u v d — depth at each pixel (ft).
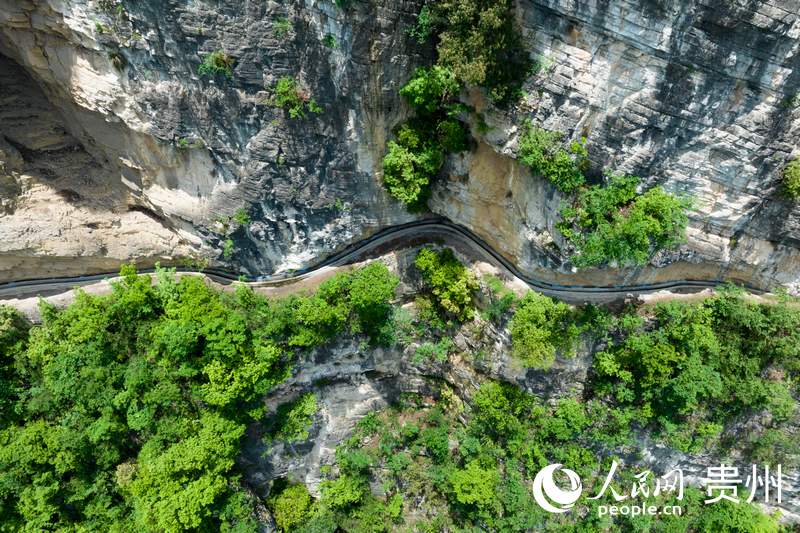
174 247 108.17
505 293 106.42
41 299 96.12
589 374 112.98
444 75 84.64
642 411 109.91
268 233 104.42
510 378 115.65
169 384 98.22
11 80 94.17
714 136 81.71
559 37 76.84
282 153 92.53
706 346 101.40
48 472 99.09
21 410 98.32
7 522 99.25
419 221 116.57
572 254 92.84
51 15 78.64
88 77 85.92
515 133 86.89
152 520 98.02
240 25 78.28
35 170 98.12
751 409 113.60
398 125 96.27
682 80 75.92
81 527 104.88
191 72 83.15
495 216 105.09
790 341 101.86
